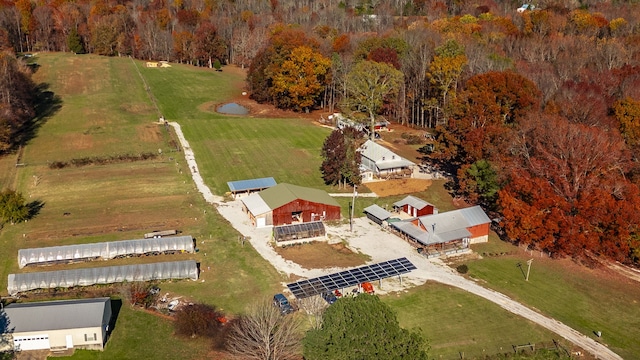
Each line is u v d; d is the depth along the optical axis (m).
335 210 101.31
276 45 174.62
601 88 137.25
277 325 66.81
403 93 163.75
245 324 65.88
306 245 91.94
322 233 94.06
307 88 167.50
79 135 140.88
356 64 164.88
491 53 172.12
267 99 181.75
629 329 73.06
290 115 170.00
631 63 168.75
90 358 64.25
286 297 76.62
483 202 106.94
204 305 74.75
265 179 113.88
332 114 169.38
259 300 75.88
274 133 149.88
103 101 169.00
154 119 157.00
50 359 64.00
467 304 76.88
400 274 81.44
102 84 186.00
